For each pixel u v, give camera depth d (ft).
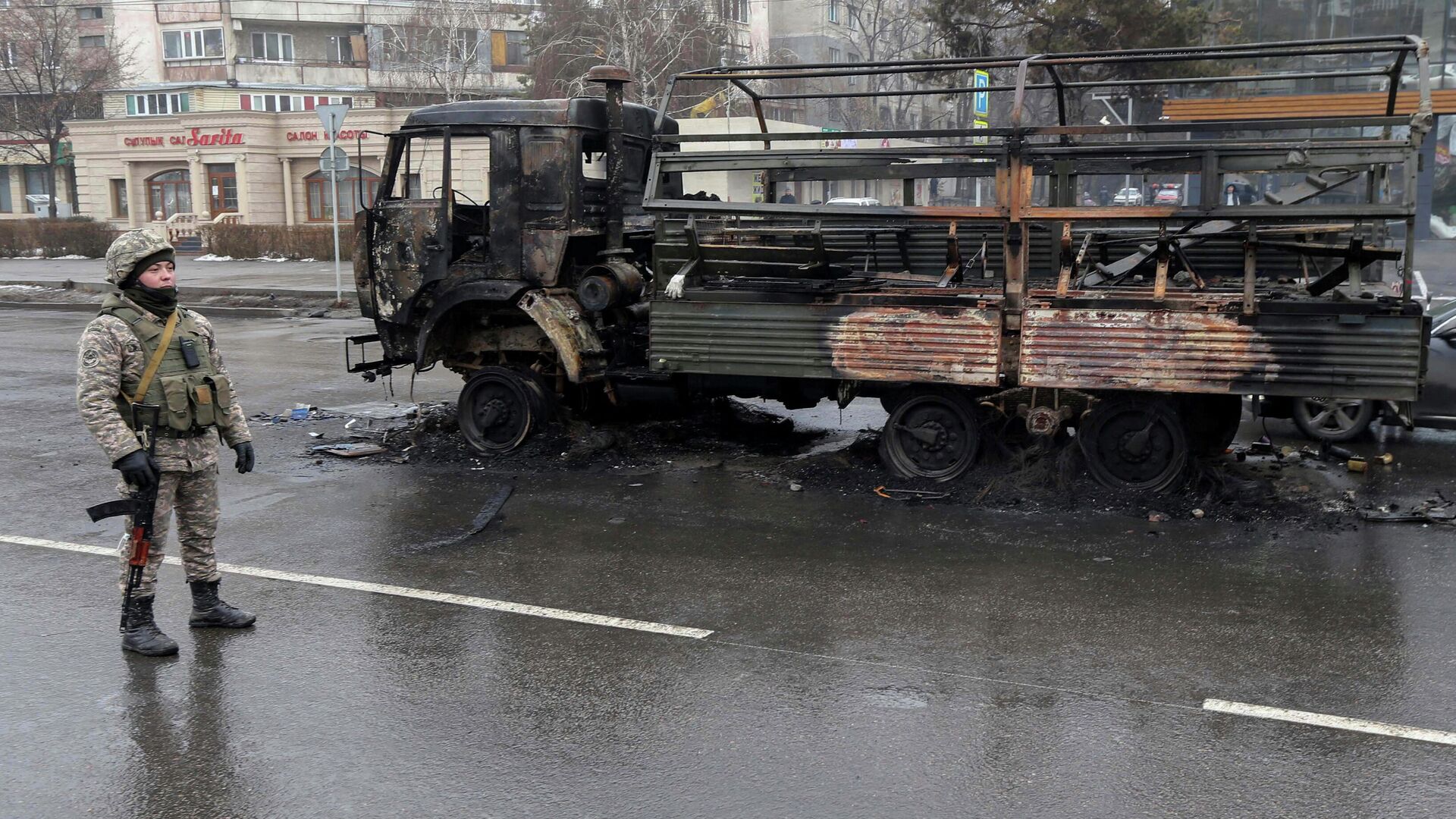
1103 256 30.22
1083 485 24.45
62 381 40.70
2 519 23.45
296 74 191.83
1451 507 23.20
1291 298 23.07
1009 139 23.43
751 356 25.90
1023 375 23.76
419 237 28.63
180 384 16.28
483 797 12.23
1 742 13.58
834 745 13.34
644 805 12.01
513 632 17.11
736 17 171.12
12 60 177.06
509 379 28.68
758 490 25.66
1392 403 22.97
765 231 28.22
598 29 128.88
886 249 32.94
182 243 136.46
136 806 12.11
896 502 24.41
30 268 100.22
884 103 146.51
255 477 26.99
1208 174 22.33
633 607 18.16
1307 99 58.08
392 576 19.76
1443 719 13.87
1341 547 20.89
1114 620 17.35
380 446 29.71
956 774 12.63
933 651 16.24
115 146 151.43
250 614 17.48
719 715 14.20
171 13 191.93
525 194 27.55
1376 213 21.18
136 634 16.31
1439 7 67.62
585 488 25.96
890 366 24.84
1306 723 13.76
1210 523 22.43
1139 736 13.48
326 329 57.93
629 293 28.09
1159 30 73.97
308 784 12.55
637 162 30.14
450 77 164.35
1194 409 24.25
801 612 17.87
